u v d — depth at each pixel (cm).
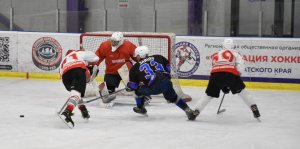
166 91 1202
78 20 2030
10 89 1641
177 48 1755
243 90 1198
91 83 1372
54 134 1088
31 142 1026
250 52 1705
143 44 1499
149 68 1187
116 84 1412
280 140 1065
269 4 1873
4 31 1858
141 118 1255
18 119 1227
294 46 1673
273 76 1697
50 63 1830
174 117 1270
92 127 1153
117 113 1308
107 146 1002
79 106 1186
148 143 1028
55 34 1822
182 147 1003
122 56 1382
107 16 2014
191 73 1748
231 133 1118
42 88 1667
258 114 1206
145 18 1986
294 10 1855
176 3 1956
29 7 2055
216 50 1720
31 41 1841
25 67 1855
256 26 1895
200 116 1286
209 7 1931
